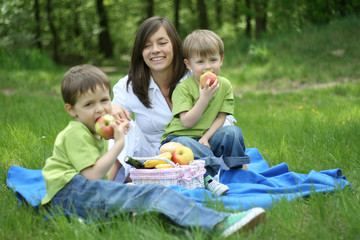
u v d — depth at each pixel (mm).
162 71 3947
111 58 29516
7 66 15977
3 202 3188
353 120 5828
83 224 2559
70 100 2861
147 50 3830
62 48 29766
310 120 6309
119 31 33375
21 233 2600
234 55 16906
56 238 2525
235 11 30234
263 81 13688
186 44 3777
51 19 27031
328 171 3539
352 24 15281
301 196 3064
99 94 2844
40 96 11375
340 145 4590
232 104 3840
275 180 3730
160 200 2592
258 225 2502
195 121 3621
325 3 16984
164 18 3928
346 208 2730
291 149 4816
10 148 4914
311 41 15305
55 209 2797
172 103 3992
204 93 3537
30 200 3049
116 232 2473
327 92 10352
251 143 5258
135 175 3258
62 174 2777
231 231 2436
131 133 3750
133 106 4027
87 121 2883
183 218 2504
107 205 2672
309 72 13195
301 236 2465
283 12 18219
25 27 20078
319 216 2709
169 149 3424
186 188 3227
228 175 3787
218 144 3682
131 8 31453
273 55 15430
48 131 5695
